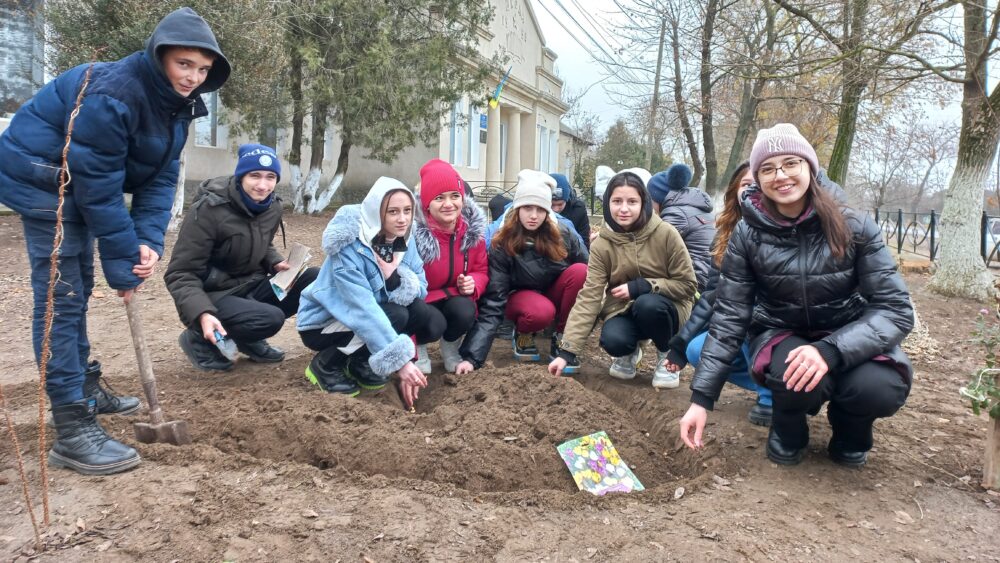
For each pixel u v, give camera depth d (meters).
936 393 4.40
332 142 18.08
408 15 14.87
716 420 3.72
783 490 2.89
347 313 3.71
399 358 3.53
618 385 4.40
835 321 3.01
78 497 2.60
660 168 30.11
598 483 2.96
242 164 4.09
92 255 3.20
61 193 2.47
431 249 4.21
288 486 2.72
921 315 7.62
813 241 2.92
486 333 4.43
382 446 3.05
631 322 4.32
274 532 2.39
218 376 4.30
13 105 10.76
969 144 8.88
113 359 4.62
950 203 9.13
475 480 2.93
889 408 2.78
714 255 3.70
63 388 2.82
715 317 3.07
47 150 2.71
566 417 3.37
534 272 4.61
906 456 3.26
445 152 19.97
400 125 14.29
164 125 2.92
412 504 2.62
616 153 33.72
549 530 2.50
